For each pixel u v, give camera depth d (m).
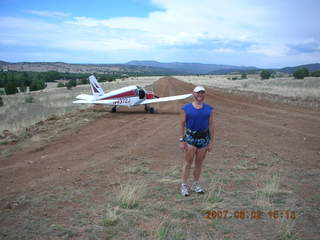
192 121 4.14
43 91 44.25
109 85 51.00
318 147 7.73
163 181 5.15
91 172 5.82
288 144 8.12
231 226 3.44
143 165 6.25
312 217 3.63
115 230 3.38
